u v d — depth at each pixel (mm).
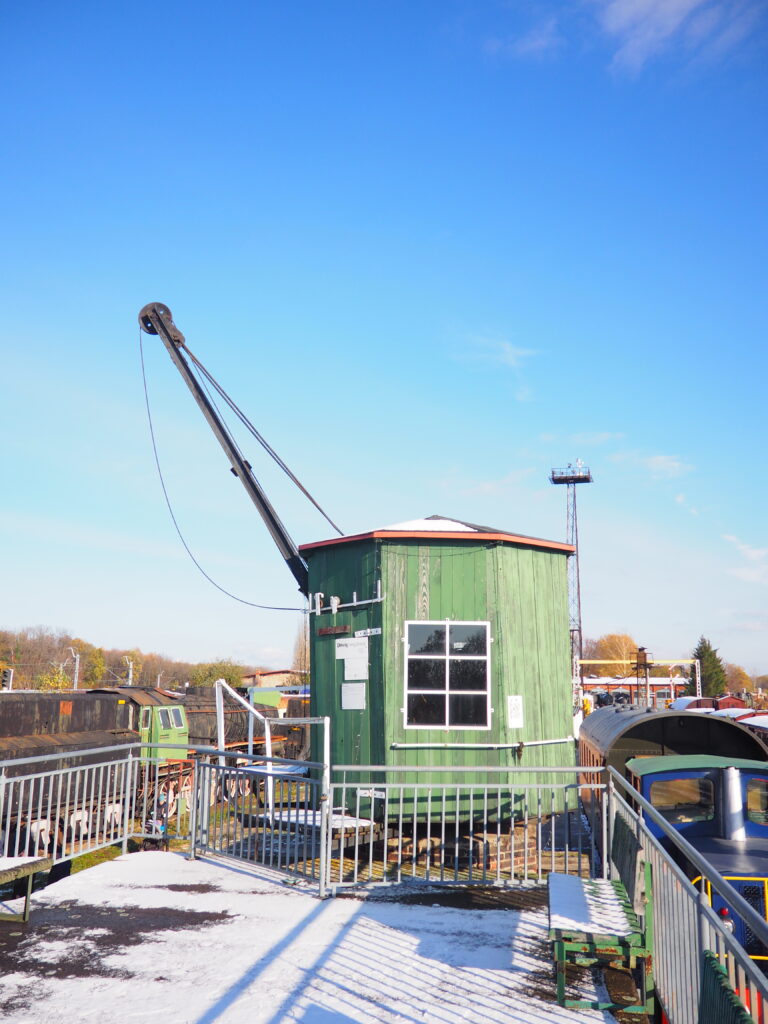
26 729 22328
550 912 6008
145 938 6727
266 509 16609
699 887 7848
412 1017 5223
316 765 8625
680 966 4832
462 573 11656
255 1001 5438
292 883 8617
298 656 54094
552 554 12789
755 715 26188
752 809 9062
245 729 35969
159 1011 5254
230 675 67688
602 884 6934
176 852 10016
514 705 11477
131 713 28078
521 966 6188
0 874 6699
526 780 11453
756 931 3340
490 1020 5195
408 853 11312
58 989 5609
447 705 11336
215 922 7184
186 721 30641
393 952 6469
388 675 11391
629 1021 5238
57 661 86625
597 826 11977
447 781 11156
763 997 3240
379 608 11570
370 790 11219
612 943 5430
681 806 9180
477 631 11531
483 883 8609
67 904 7711
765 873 7641
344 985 5754
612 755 11711
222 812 9867
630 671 59688
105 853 18062
